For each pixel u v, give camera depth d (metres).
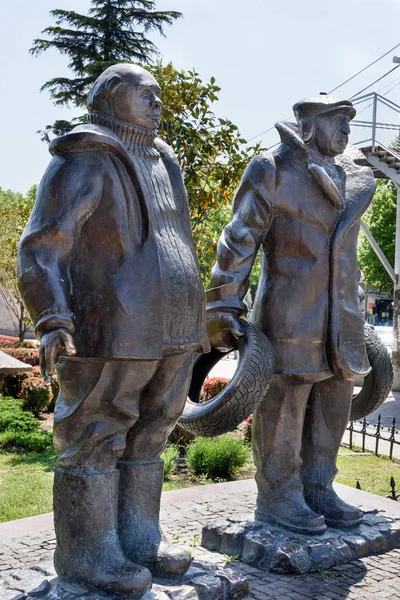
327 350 4.45
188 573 3.62
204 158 8.70
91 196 3.17
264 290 4.52
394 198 25.59
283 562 4.25
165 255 3.37
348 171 4.71
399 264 14.48
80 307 3.20
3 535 4.80
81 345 3.20
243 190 4.48
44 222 3.12
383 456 8.86
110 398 3.28
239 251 4.39
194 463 7.72
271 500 4.66
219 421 4.16
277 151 4.52
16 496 6.91
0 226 21.94
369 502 5.57
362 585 4.11
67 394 3.35
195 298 3.49
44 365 2.93
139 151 3.50
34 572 3.53
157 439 3.62
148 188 3.43
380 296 35.34
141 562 3.50
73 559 3.31
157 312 3.24
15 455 8.99
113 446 3.34
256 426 4.69
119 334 3.15
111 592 3.20
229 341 4.44
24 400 11.50
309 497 4.89
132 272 3.21
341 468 8.19
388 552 4.66
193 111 8.67
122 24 20.48
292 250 4.42
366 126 12.16
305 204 4.40
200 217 8.73
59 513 3.37
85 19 20.17
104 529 3.32
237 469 7.74
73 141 3.19
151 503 3.64
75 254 3.22
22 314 23.47
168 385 3.54
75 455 3.32
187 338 3.45
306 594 3.96
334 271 4.43
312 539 4.47
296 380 4.46
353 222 4.50
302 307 4.41
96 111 3.53
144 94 3.47
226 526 4.63
